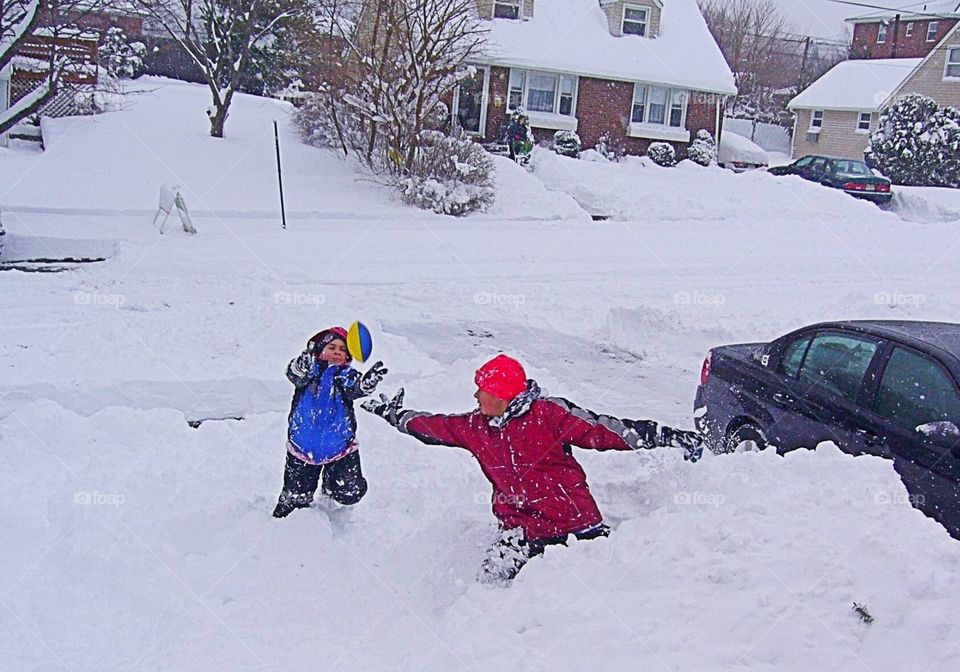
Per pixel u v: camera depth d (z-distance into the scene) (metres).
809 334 6.62
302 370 5.37
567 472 4.48
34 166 21.44
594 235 20.00
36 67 24.67
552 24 35.16
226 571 4.76
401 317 11.80
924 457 5.22
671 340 11.70
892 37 61.38
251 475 6.16
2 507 5.33
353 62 23.56
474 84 31.53
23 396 7.69
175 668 3.82
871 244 20.77
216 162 23.20
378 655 3.95
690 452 4.45
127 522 5.21
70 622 4.17
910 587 3.48
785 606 3.47
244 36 25.47
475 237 18.67
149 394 8.05
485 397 4.39
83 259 14.73
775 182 28.33
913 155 36.06
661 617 3.51
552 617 3.63
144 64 38.25
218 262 14.30
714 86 35.81
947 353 5.55
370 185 22.72
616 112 35.06
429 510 5.73
